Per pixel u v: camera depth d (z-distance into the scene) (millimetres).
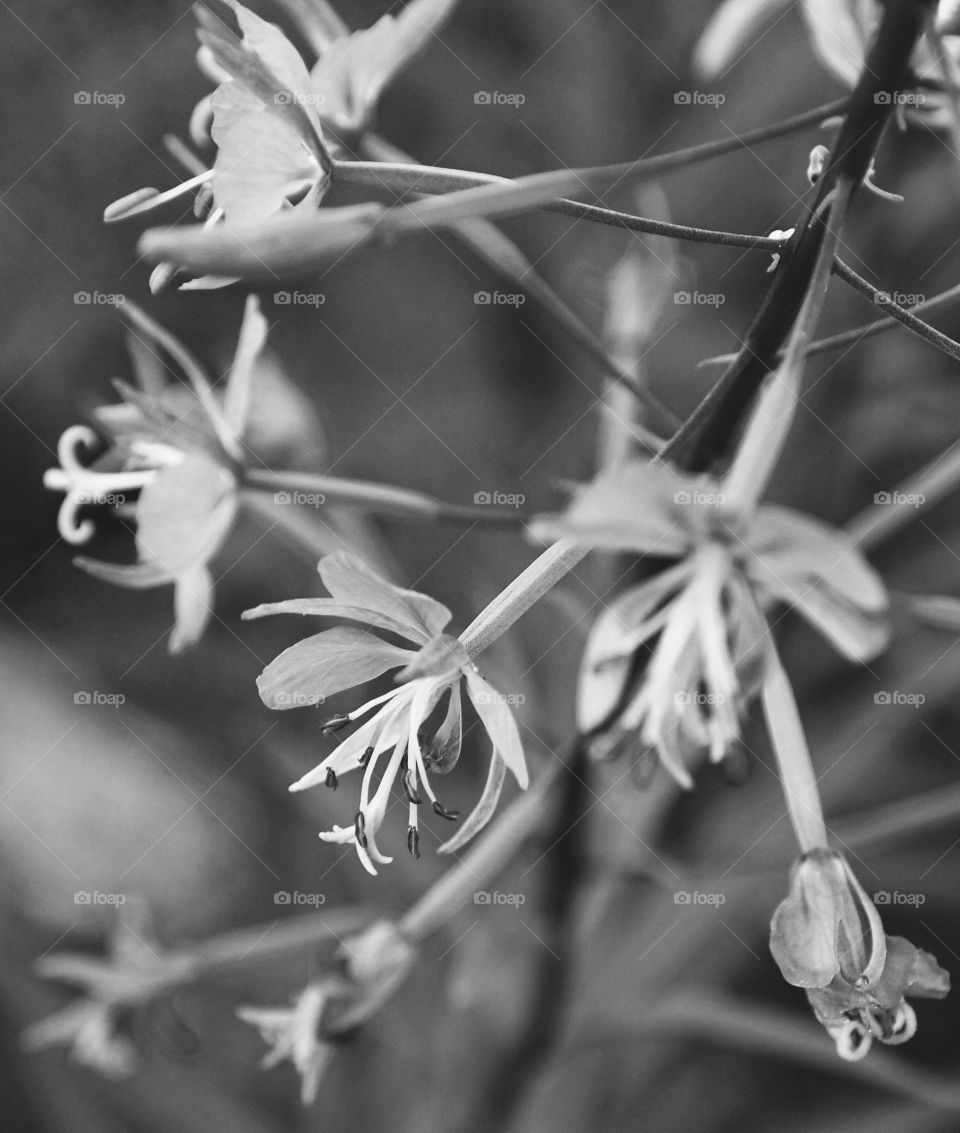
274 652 419
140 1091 360
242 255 242
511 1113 341
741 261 388
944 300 270
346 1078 371
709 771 357
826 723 362
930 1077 353
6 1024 388
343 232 244
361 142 283
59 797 447
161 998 338
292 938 330
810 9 282
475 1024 339
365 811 270
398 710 271
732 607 262
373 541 325
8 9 428
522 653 325
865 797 396
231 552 412
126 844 444
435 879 351
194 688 420
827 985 261
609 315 322
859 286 262
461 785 358
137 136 435
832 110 262
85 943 432
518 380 420
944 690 348
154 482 292
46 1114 363
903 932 393
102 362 436
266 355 329
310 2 289
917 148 357
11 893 428
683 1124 381
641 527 257
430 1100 347
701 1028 327
